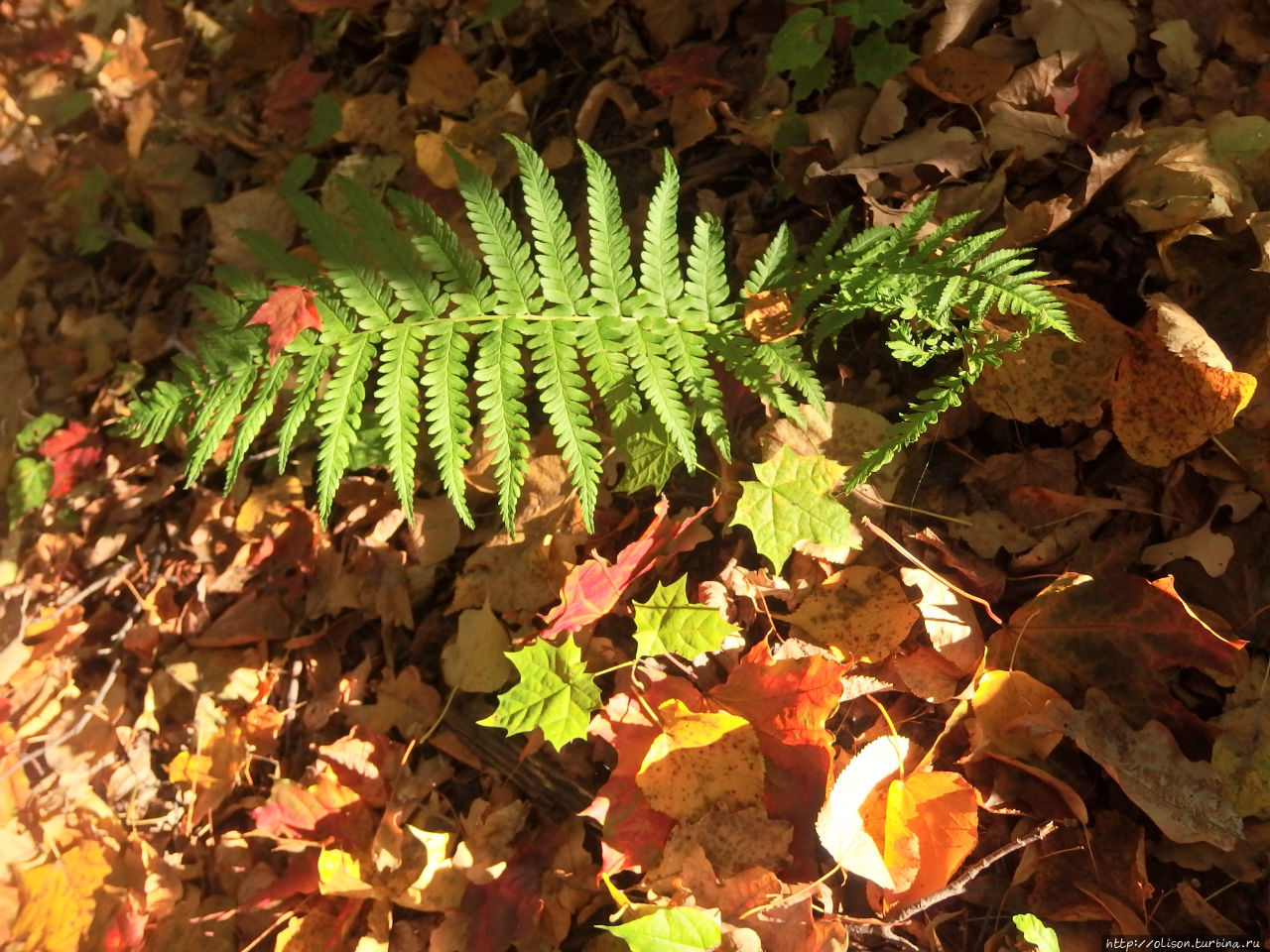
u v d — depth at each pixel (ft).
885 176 2.41
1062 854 1.98
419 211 2.08
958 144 2.38
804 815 2.07
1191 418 2.06
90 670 2.85
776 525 2.15
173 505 2.98
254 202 3.14
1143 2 2.39
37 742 2.77
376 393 2.02
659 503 2.28
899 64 2.44
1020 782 2.02
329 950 2.29
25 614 2.94
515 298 2.07
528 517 2.44
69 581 2.98
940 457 2.28
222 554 2.83
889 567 2.21
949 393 1.96
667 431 2.23
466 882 2.25
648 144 2.75
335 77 3.25
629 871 2.14
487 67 3.01
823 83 2.52
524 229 2.82
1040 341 2.17
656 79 2.70
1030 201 2.34
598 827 2.24
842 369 2.34
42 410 3.30
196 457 2.05
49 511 3.10
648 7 2.85
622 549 2.37
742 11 2.75
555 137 2.88
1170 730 2.01
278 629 2.66
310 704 2.56
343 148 3.14
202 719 2.60
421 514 2.56
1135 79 2.38
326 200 3.02
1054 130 2.35
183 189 3.37
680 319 2.11
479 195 2.07
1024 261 1.97
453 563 2.56
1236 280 2.14
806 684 2.06
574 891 2.18
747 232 2.53
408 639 2.54
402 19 3.18
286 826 2.39
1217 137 2.21
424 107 3.03
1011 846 1.96
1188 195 2.16
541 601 2.38
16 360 3.38
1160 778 1.93
